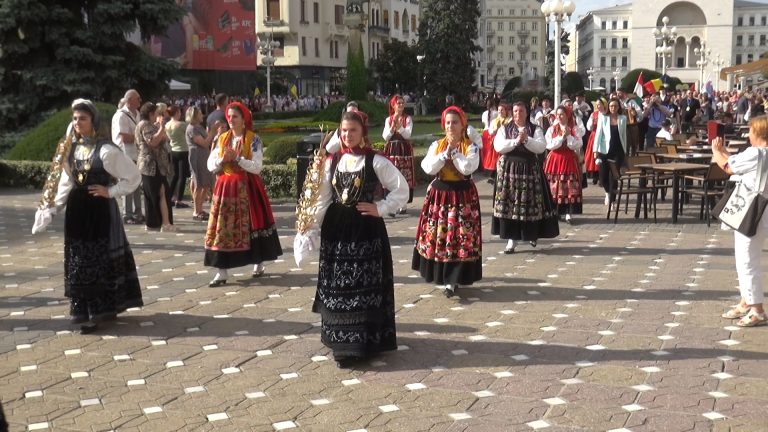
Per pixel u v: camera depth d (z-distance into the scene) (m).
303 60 58.25
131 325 6.93
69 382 5.57
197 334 6.67
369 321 5.77
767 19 118.88
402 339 6.46
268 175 15.27
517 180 9.73
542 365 5.79
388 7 72.31
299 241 5.91
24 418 4.95
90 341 6.49
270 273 8.91
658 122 20.22
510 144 9.58
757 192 6.43
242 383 5.53
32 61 22.50
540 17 129.25
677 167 12.19
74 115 6.60
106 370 5.81
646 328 6.65
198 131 12.66
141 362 5.98
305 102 48.84
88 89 22.09
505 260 9.54
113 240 6.76
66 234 6.65
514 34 129.75
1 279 8.70
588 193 16.11
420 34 54.94
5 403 5.19
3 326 6.91
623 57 117.75
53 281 8.61
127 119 11.46
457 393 5.29
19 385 5.52
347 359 5.82
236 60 48.03
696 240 10.73
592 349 6.13
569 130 11.97
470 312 7.23
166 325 6.93
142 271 9.08
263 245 8.52
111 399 5.26
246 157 8.23
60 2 22.45
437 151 7.53
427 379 5.55
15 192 16.56
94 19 22.75
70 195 6.67
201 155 12.62
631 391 5.26
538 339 6.40
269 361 5.98
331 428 4.75
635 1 100.19
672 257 9.57
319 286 5.95
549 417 4.86
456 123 7.43
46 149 17.67
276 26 56.59
